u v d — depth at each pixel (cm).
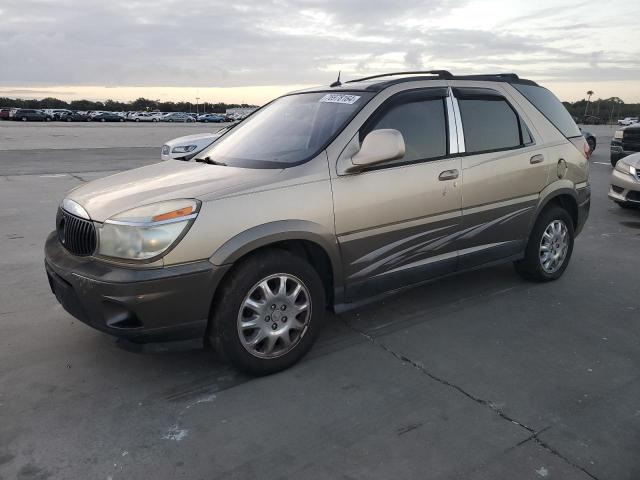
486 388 329
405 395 321
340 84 455
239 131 446
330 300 376
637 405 310
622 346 387
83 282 305
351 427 290
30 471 255
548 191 487
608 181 1236
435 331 410
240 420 296
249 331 332
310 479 250
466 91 439
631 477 251
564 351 379
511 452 269
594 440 278
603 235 722
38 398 317
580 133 542
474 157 428
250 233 318
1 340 391
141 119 7675
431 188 398
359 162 351
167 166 400
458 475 253
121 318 303
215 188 322
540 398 318
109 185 358
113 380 338
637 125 1345
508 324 423
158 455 267
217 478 251
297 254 365
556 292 494
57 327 413
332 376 343
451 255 428
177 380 339
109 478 251
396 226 384
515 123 470
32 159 1675
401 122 394
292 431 287
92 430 287
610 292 495
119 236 301
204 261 307
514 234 471
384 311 447
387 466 259
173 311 304
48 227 736
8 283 509
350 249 364
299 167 346
